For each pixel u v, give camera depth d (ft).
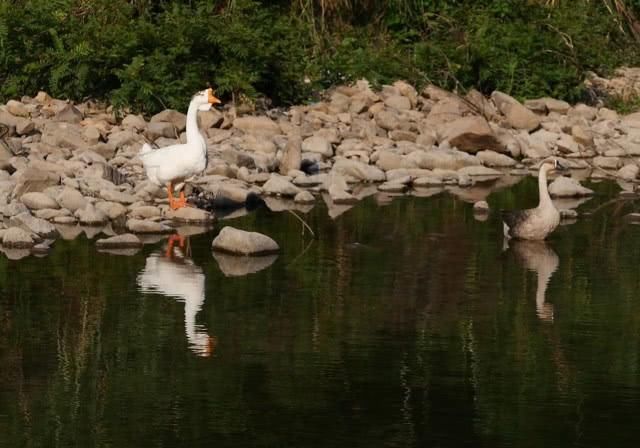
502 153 73.26
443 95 82.23
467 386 36.32
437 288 46.06
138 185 60.34
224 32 76.95
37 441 32.55
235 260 49.75
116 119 72.38
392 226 55.98
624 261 50.31
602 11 103.45
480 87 86.53
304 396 35.45
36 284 45.73
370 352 39.09
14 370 37.50
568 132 78.54
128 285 45.80
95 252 50.49
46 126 68.80
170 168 55.57
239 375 36.99
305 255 50.60
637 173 69.21
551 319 42.47
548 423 33.73
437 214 58.65
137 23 78.18
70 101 73.82
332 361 38.22
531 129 78.74
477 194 63.67
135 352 38.88
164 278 46.80
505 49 86.69
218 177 62.69
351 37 89.15
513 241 53.57
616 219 58.39
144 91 72.43
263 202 60.80
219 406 34.76
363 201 61.46
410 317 42.60
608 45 100.68
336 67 84.07
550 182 66.28
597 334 40.96
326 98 80.33
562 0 97.55
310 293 45.21
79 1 79.61
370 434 32.99
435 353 39.01
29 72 75.00
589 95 88.43
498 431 33.22
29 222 52.65
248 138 70.23
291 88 79.66
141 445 32.27
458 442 32.58
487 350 39.37
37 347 39.34
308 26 88.22
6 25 75.25
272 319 42.14
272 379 36.68
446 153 69.72
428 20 92.12
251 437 32.73
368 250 51.57
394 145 72.54
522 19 91.61
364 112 78.33
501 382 36.63
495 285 46.57
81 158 63.46
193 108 55.52
